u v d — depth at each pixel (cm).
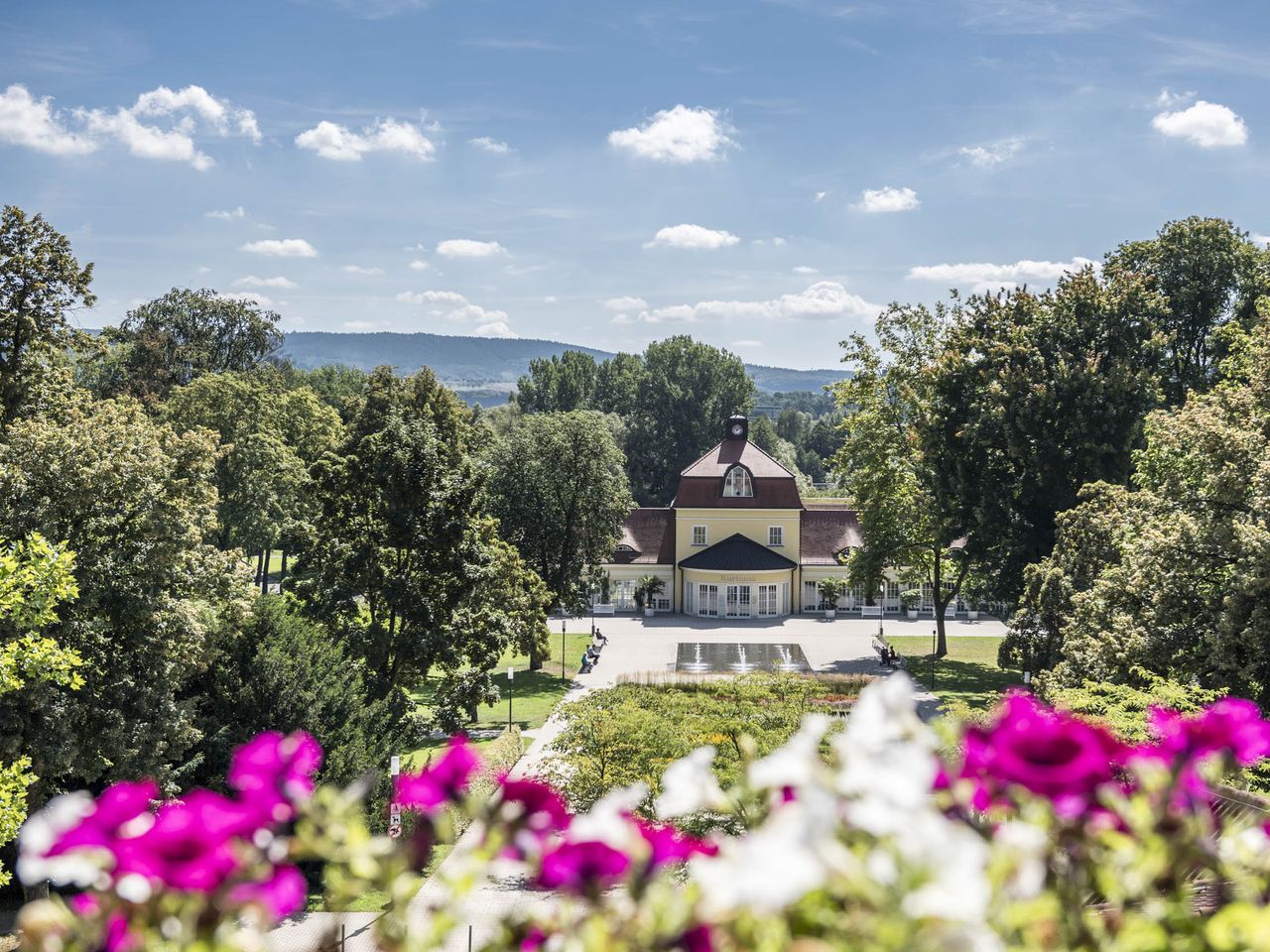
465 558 3650
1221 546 2700
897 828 225
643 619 7306
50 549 2053
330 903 302
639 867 286
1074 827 289
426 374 5566
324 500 3666
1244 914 253
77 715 2342
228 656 2789
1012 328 5106
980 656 5778
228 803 295
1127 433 4609
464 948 1580
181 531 2598
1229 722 295
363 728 2892
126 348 8412
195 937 277
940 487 4972
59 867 279
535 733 4100
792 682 3872
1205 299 5838
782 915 248
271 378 9700
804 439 18462
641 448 12094
